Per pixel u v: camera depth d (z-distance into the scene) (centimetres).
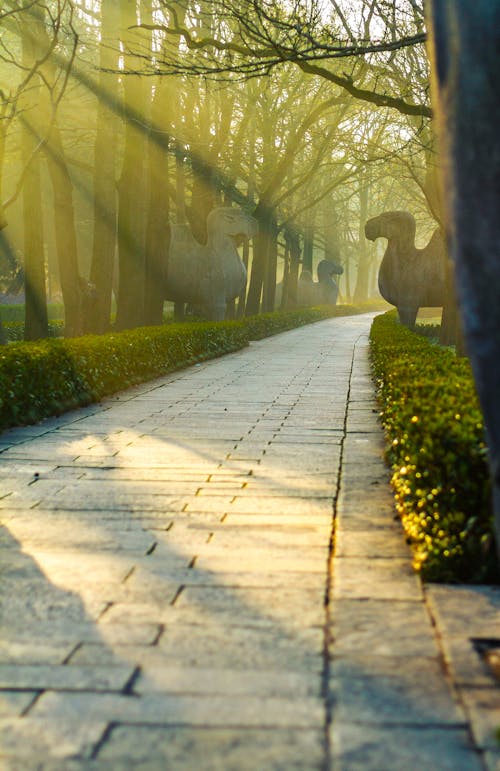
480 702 295
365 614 386
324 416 1075
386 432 902
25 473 723
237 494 642
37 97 1709
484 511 441
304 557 479
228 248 2816
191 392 1368
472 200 276
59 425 1010
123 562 472
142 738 273
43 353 1086
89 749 267
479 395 287
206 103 2747
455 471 450
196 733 277
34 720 287
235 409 1152
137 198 2030
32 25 1664
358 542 503
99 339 1409
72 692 308
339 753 263
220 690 309
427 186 1988
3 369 973
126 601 407
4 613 393
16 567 464
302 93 3062
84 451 830
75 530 541
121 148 2859
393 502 604
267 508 598
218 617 385
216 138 2795
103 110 1834
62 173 1808
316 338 3114
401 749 265
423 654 341
